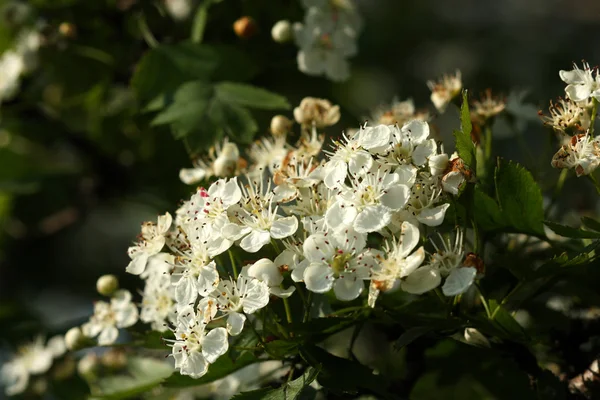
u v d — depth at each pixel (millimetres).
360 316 666
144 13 781
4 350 809
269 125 777
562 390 669
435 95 708
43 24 802
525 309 693
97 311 699
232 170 691
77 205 830
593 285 673
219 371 674
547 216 691
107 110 805
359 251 654
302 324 661
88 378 757
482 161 688
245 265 668
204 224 666
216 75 754
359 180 658
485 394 723
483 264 653
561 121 671
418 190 659
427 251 665
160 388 731
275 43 772
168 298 690
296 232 668
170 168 773
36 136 820
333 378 661
